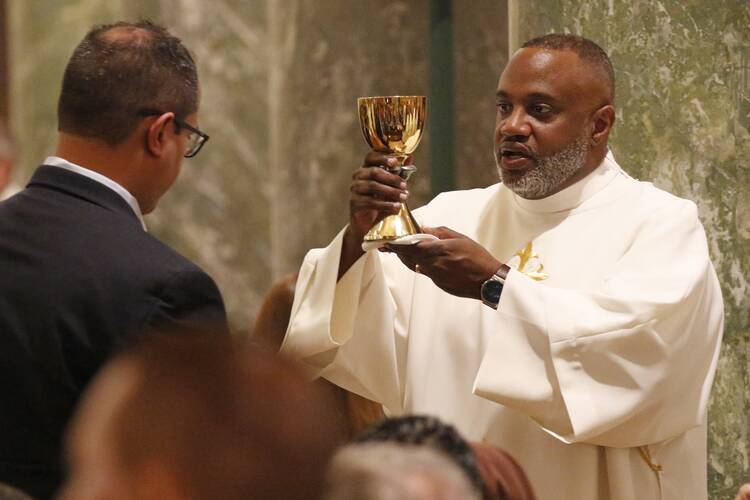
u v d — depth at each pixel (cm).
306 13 1262
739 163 748
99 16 1934
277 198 1355
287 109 1303
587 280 566
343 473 224
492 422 569
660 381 534
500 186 617
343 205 1266
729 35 746
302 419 201
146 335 213
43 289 462
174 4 1688
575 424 522
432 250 531
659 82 750
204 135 511
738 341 750
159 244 479
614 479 552
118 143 490
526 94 566
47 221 477
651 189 589
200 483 197
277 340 738
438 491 228
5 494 318
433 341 586
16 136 1927
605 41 757
